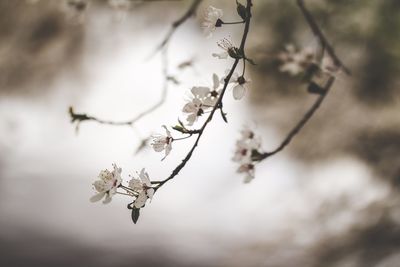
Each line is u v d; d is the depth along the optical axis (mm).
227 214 7801
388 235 5215
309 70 2375
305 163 8062
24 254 6617
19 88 11500
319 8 4527
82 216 7820
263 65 8031
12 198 8156
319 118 8266
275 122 9156
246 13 1488
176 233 7422
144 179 1494
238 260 6445
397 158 6520
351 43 5297
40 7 10656
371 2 4863
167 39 2943
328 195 6879
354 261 5059
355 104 7344
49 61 11625
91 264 6578
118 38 11891
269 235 6816
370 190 6309
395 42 5227
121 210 8102
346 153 7434
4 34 11023
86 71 12102
